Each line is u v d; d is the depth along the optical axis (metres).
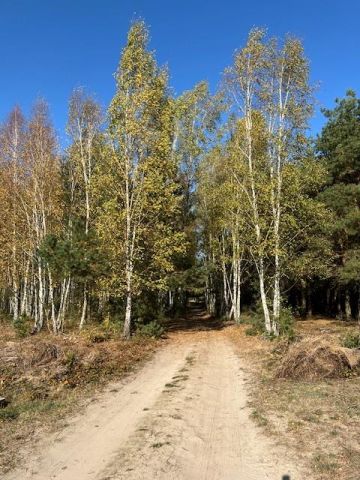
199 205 36.72
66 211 29.64
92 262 22.36
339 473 6.04
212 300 46.12
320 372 11.98
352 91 33.19
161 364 16.30
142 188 23.58
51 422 8.75
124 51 23.69
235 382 12.45
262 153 24.50
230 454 6.99
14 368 12.74
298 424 8.13
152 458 6.75
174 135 33.16
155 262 24.61
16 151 27.44
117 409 9.77
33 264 31.45
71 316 31.50
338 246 32.69
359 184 30.34
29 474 6.29
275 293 22.25
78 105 29.27
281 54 22.67
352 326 29.00
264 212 23.75
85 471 6.38
